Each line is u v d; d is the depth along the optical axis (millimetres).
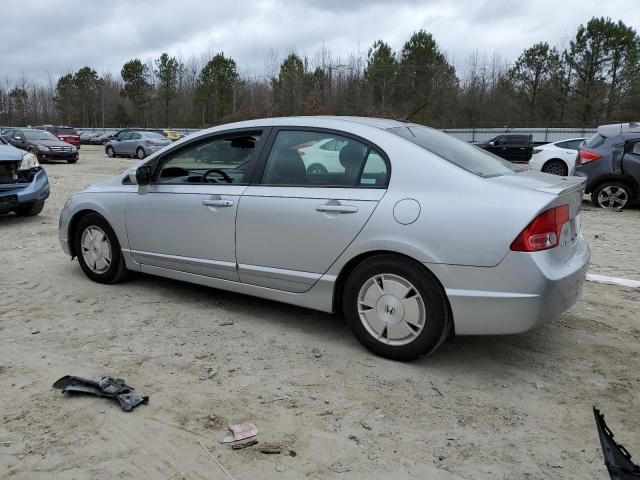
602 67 49125
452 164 3418
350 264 3639
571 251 3508
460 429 2852
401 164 3480
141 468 2521
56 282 5230
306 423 2885
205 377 3367
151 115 76688
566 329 4203
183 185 4453
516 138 28047
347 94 51969
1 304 4621
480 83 55531
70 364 3520
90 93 82875
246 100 60219
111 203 4879
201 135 4379
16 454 2604
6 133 23203
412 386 3279
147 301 4699
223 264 4215
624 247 7137
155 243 4633
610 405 3117
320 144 3816
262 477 2463
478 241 3150
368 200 3496
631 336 4086
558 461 2605
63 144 22484
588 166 10617
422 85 52875
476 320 3234
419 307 3395
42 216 9086
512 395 3205
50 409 2982
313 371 3455
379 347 3590
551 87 51281
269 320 4297
